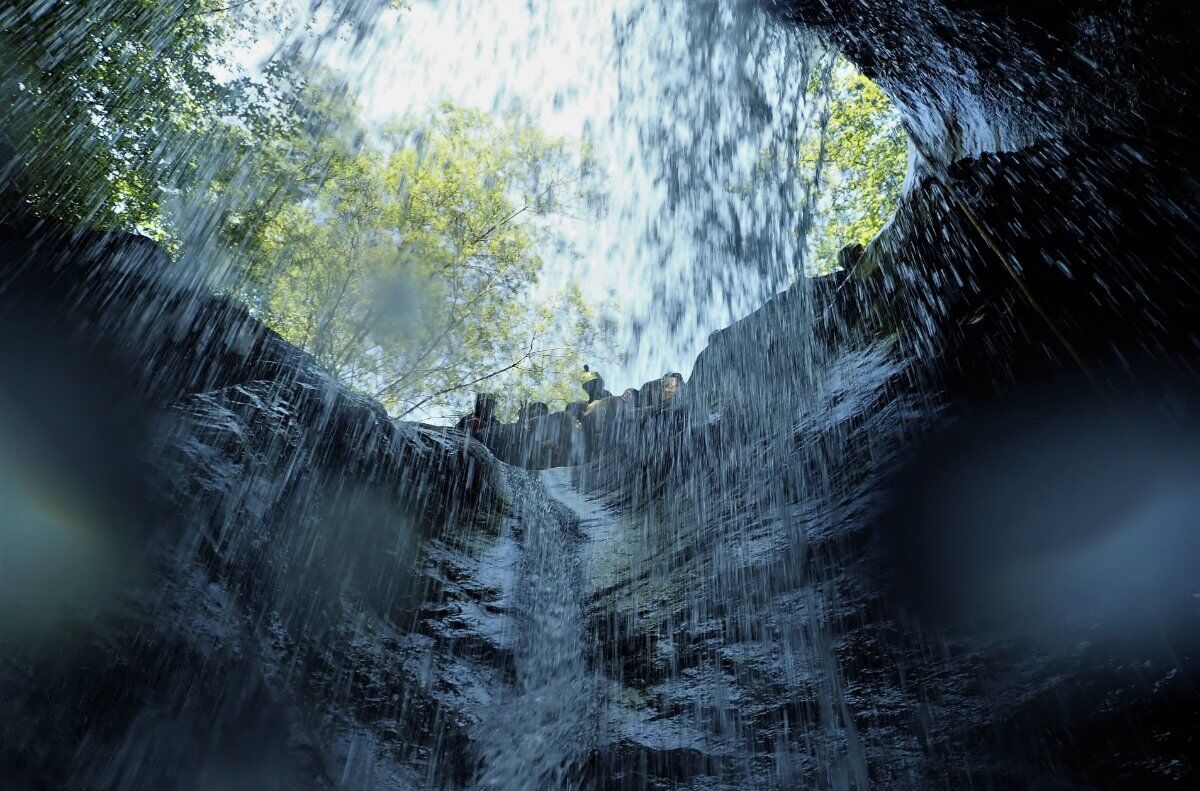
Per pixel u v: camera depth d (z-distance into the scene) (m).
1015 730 3.99
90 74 9.32
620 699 6.12
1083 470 5.38
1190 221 4.32
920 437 6.86
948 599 5.32
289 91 12.36
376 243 14.14
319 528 6.41
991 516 5.66
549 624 7.69
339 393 7.83
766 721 5.16
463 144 14.95
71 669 3.22
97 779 3.02
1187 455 4.78
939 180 7.43
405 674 5.97
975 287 7.29
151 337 6.07
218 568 4.77
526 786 5.37
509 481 10.88
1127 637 4.11
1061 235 5.46
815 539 6.85
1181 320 4.76
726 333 11.96
